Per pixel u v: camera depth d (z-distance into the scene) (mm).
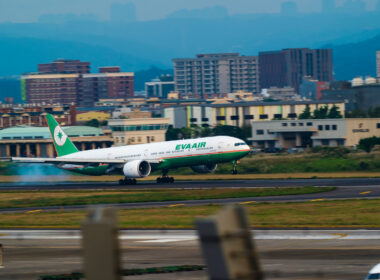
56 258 141750
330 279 104312
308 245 148875
